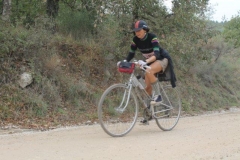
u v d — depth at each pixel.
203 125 8.52
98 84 11.13
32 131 7.54
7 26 10.19
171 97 7.91
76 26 12.80
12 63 9.45
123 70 6.87
